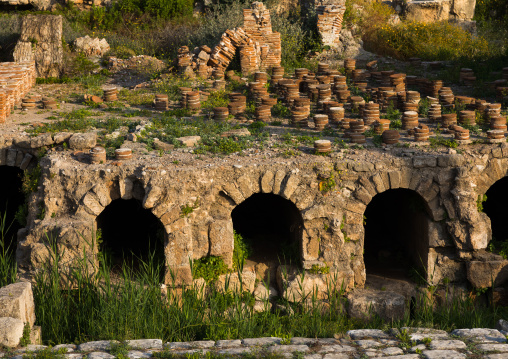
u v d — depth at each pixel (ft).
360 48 71.51
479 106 48.91
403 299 39.40
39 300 34.30
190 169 38.52
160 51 77.51
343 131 46.62
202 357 27.27
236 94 52.90
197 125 47.47
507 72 59.41
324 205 39.34
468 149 41.42
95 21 85.46
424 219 41.57
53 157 40.57
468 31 81.56
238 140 44.01
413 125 46.52
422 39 74.02
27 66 60.80
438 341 28.58
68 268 36.78
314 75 58.85
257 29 64.08
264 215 51.03
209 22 75.15
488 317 37.86
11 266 38.86
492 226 48.16
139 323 32.53
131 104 55.06
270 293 40.42
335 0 71.97
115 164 39.11
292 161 39.88
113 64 68.54
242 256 41.01
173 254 38.19
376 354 27.40
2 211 50.75
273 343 28.99
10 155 43.42
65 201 38.70
